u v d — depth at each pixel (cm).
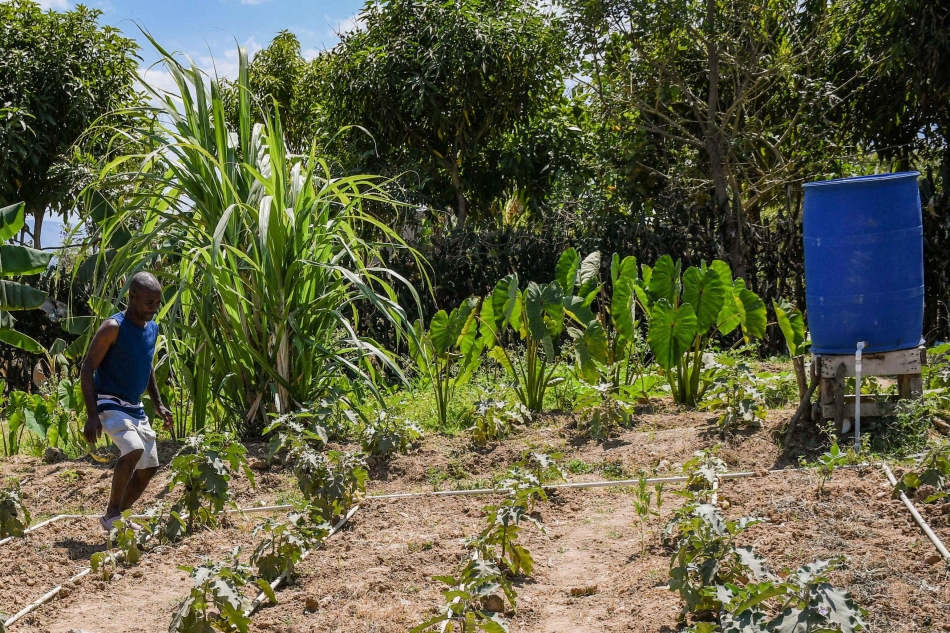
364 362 725
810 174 1218
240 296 634
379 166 1237
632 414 671
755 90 1223
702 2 1141
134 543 430
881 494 425
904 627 300
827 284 532
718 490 464
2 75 1386
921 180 961
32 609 368
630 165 1195
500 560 385
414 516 479
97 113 1434
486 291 1024
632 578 369
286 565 387
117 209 667
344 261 839
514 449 606
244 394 676
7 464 621
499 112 1291
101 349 441
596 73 1176
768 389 673
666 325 674
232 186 641
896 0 984
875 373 530
